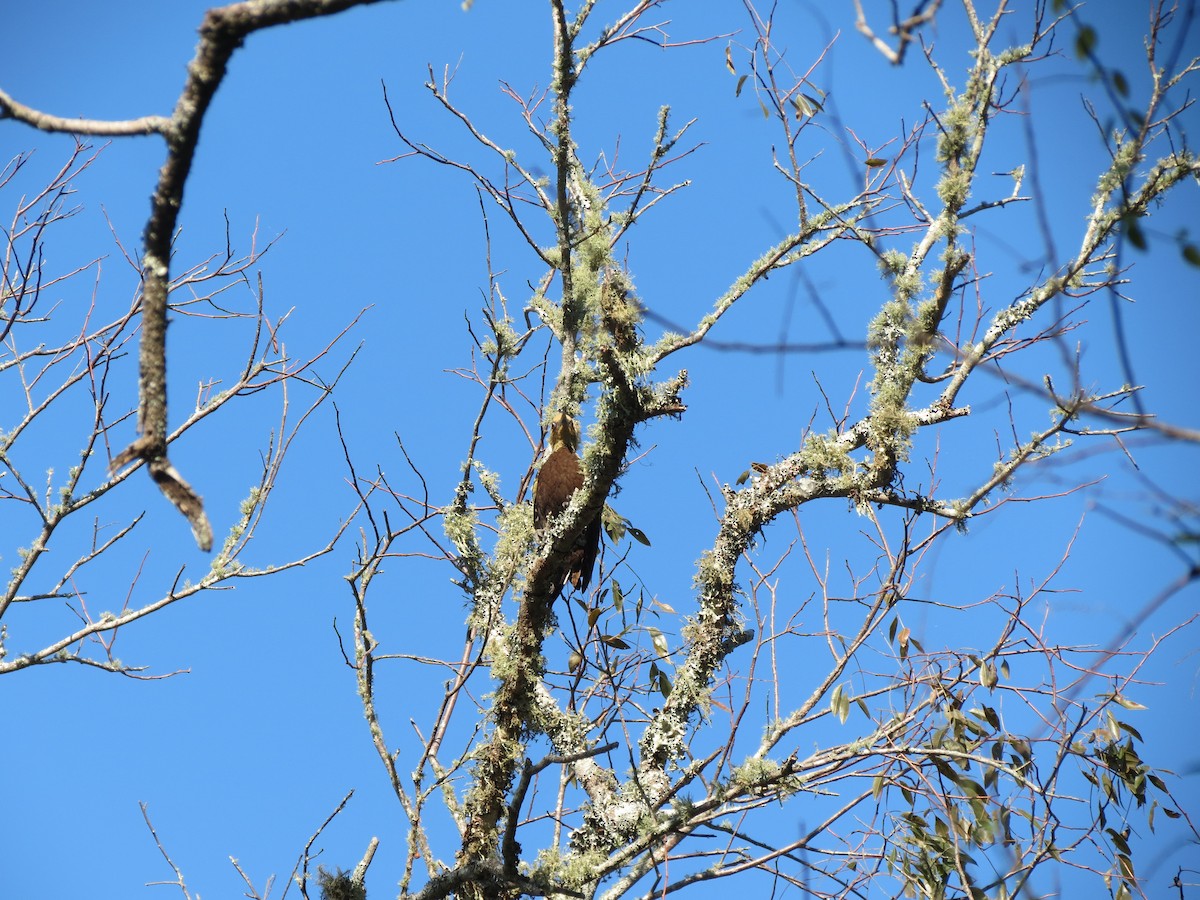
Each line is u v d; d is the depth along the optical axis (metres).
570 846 4.68
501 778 4.53
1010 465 4.27
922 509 4.62
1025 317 4.60
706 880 3.98
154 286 2.13
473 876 3.97
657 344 4.77
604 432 4.23
